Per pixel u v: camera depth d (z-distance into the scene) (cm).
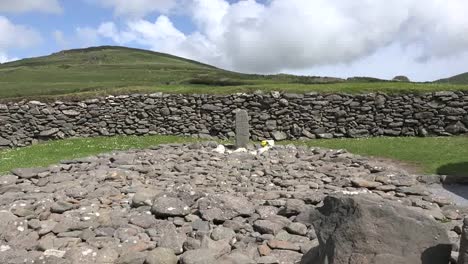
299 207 780
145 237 684
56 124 2142
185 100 2150
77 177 1092
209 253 604
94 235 697
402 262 481
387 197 941
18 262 600
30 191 975
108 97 2180
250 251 634
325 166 1245
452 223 776
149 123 2169
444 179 1202
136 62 12056
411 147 1725
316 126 2072
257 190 979
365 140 1948
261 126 2094
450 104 1994
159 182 1051
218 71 10088
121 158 1284
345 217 522
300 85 2230
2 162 1639
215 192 945
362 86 2142
